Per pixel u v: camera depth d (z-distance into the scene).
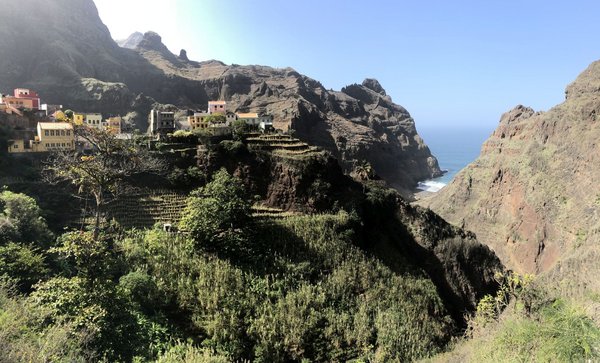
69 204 60.50
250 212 63.56
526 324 25.84
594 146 115.88
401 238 76.75
